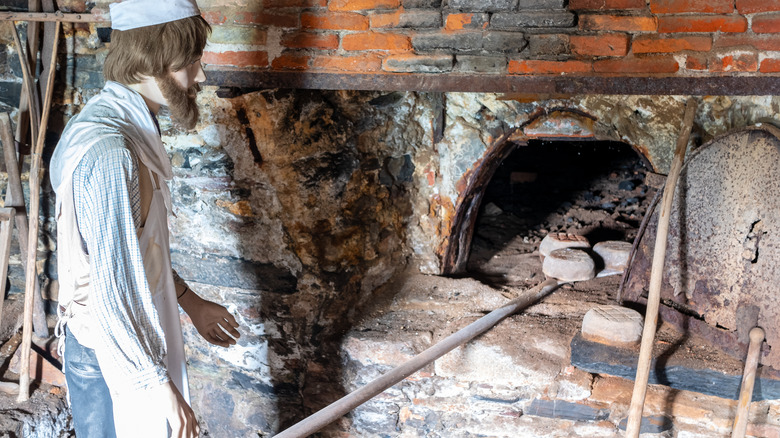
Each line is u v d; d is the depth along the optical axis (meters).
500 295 2.86
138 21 1.60
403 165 2.84
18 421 2.67
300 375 2.80
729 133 2.32
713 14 2.21
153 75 1.64
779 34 2.17
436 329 2.70
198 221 2.75
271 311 2.77
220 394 2.96
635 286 2.68
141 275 1.53
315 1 2.39
